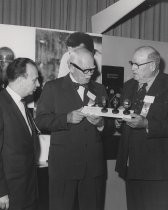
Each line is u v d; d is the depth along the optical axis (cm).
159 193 273
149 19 429
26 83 229
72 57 254
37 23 375
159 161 265
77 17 392
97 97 264
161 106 264
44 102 259
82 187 254
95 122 243
